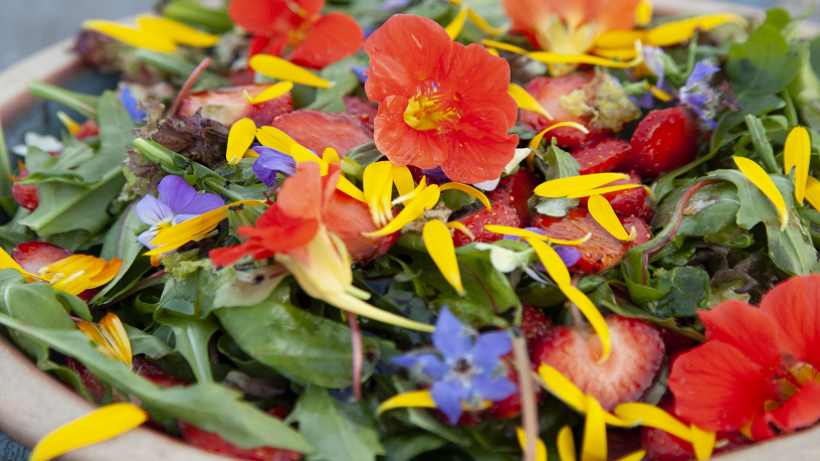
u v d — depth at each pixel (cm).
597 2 55
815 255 50
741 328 46
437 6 59
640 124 52
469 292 48
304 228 44
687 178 52
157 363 49
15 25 104
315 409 46
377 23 60
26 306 48
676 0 64
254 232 44
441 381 45
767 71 54
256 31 58
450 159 48
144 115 57
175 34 62
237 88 54
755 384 46
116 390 47
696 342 48
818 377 47
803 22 61
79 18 106
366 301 48
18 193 54
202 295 48
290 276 47
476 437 46
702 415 46
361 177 48
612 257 49
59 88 61
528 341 47
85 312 49
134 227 52
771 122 53
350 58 57
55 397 46
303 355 46
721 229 49
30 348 48
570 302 47
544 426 46
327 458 45
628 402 47
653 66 55
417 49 48
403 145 47
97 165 55
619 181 51
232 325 47
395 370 46
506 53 57
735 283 49
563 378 46
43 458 44
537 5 56
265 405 47
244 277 47
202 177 50
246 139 50
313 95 56
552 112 53
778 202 48
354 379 46
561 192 49
